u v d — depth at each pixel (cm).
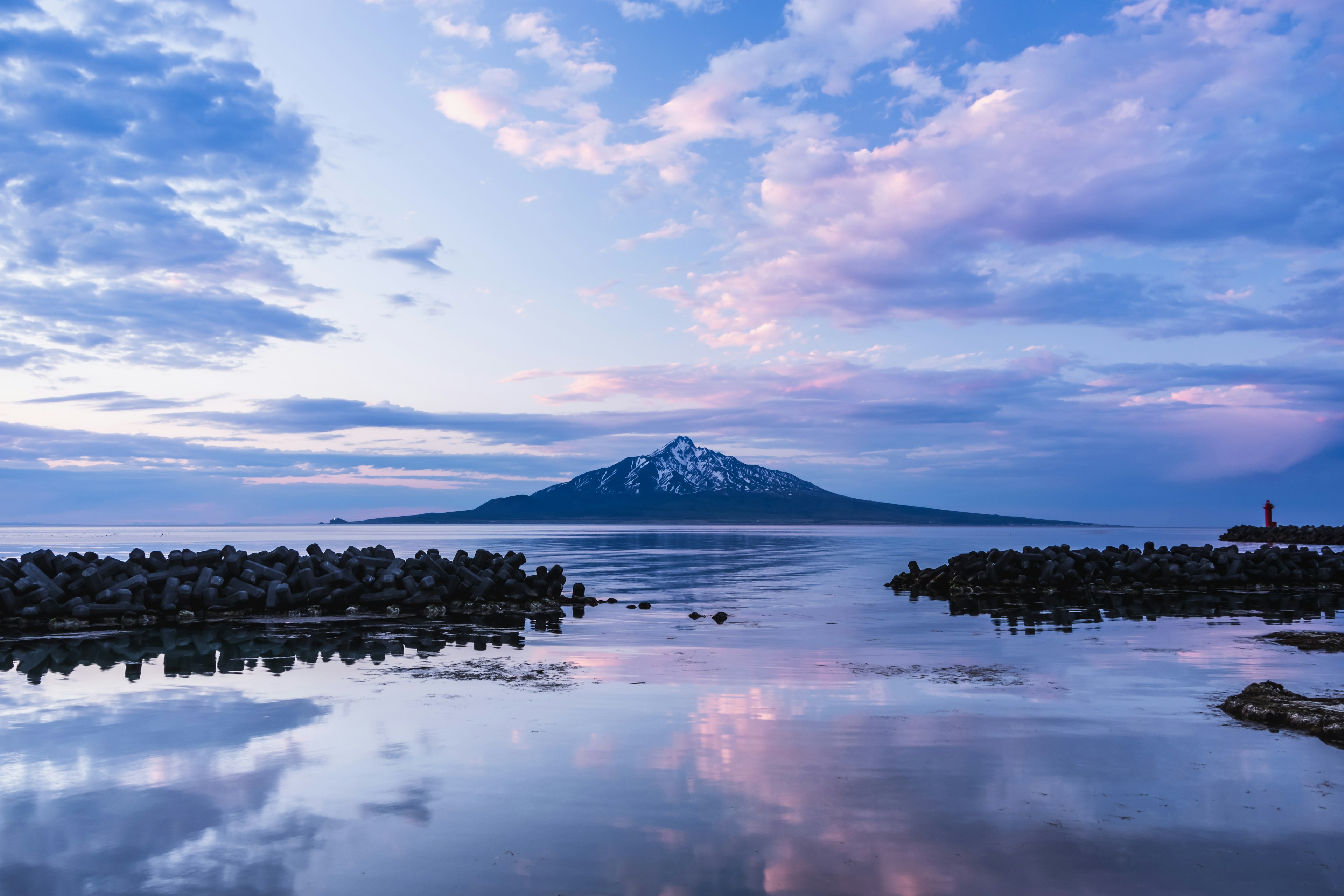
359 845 696
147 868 652
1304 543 9369
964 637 2162
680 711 1216
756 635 2227
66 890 615
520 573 3238
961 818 758
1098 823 746
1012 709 1230
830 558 7900
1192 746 1014
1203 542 15900
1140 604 3222
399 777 884
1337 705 1190
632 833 722
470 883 622
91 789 846
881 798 814
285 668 1633
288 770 907
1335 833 723
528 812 775
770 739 1045
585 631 2323
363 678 1512
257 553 3197
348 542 14888
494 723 1134
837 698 1317
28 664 1697
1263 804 798
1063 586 3731
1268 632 2259
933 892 607
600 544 12925
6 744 1018
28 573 2547
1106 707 1248
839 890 611
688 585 4325
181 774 895
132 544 12219
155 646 1981
